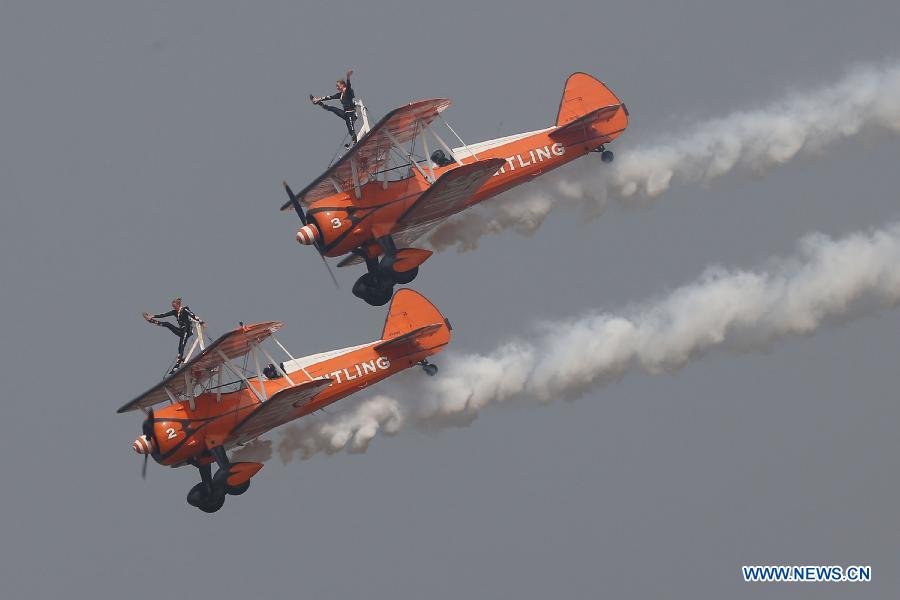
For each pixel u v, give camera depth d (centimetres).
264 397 13638
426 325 14400
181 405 13600
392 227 14150
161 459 13588
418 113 13662
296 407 13800
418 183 14212
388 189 14112
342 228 14012
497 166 13712
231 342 13238
